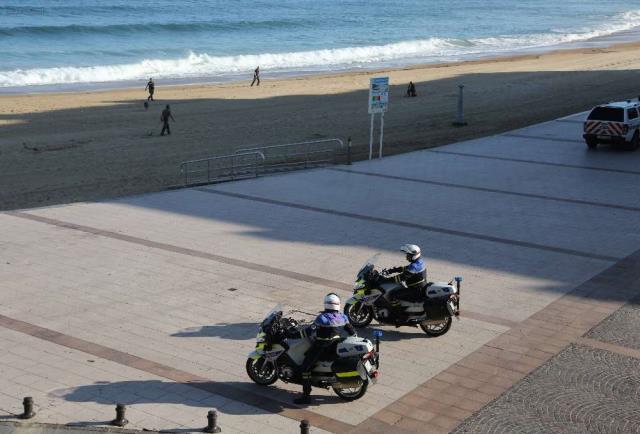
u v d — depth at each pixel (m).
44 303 15.04
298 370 11.63
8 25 90.12
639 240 19.98
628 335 14.25
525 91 52.84
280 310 12.34
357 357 11.45
